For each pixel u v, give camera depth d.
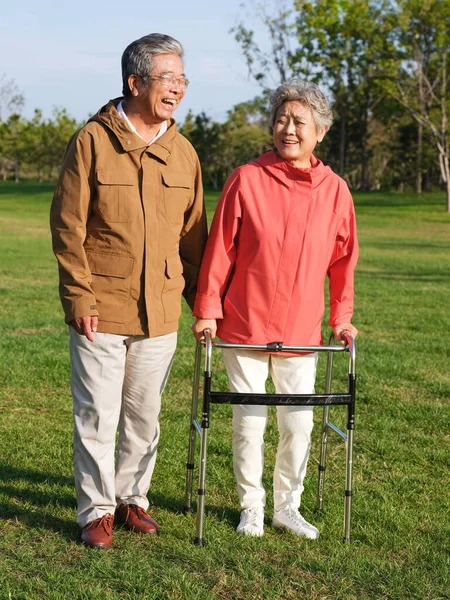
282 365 3.78
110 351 3.57
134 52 3.45
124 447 3.81
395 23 42.72
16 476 4.41
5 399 6.04
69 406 5.93
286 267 3.67
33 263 17.56
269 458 4.95
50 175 101.75
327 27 43.97
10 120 92.31
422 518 4.03
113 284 3.55
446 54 43.84
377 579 3.29
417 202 49.03
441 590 3.21
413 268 18.08
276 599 3.10
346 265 3.91
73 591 3.09
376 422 5.66
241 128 75.94
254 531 3.69
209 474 4.55
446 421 5.75
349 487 3.64
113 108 3.54
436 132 44.69
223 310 3.79
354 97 59.00
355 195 54.94
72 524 3.77
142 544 3.58
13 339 8.23
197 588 3.12
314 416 5.86
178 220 3.67
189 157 3.72
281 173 3.66
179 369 7.09
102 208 3.51
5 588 3.09
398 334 9.34
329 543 3.64
